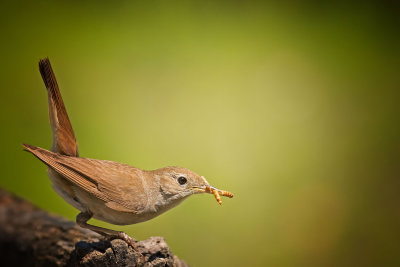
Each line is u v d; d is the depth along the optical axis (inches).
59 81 451.2
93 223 374.3
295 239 390.6
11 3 499.5
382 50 521.3
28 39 469.7
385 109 484.7
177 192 244.7
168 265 226.5
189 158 420.2
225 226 390.0
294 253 385.1
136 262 220.4
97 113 438.9
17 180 381.4
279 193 421.4
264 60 498.6
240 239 381.1
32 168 392.2
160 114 455.5
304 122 468.4
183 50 497.0
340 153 451.2
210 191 248.5
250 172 425.4
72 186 227.6
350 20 545.6
